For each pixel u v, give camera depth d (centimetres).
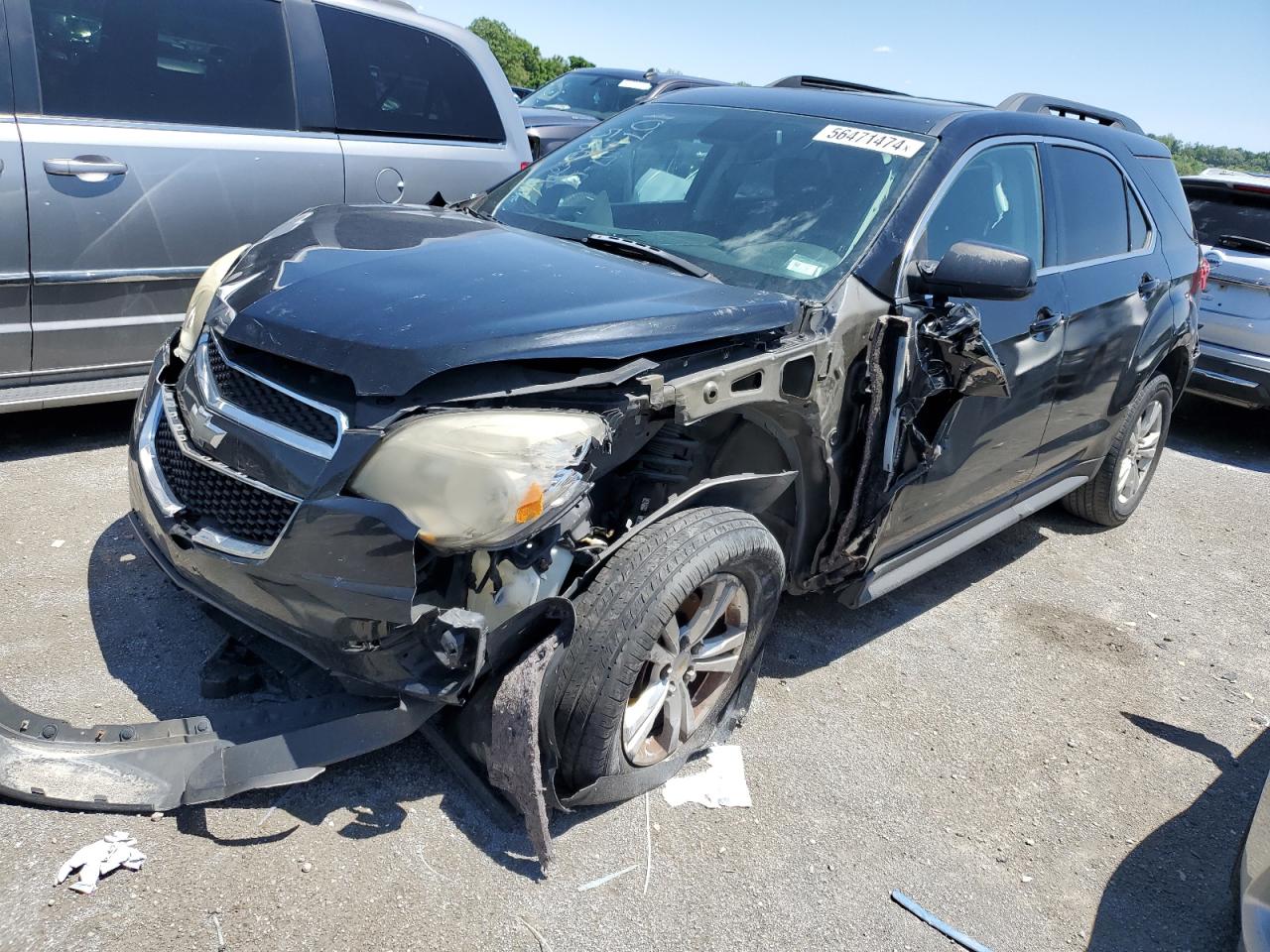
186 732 258
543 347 243
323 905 231
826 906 259
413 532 221
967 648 410
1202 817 325
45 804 240
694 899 253
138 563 364
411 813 262
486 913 237
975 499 409
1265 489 695
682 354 264
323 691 278
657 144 398
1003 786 324
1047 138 424
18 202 418
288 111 504
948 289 318
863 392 313
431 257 293
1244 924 231
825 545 332
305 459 235
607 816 275
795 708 344
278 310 258
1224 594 508
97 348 451
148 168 452
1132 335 468
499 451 224
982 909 270
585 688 246
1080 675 404
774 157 371
